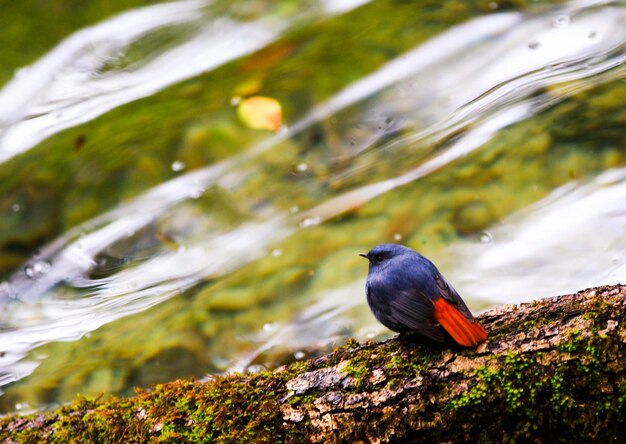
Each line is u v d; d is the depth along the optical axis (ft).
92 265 40.81
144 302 37.50
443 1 52.13
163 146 46.26
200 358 33.22
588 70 42.68
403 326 21.49
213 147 45.68
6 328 37.47
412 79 46.47
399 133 43.60
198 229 41.55
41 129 50.57
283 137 45.27
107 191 44.68
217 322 34.81
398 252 22.85
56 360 34.45
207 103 49.03
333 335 33.04
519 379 18.49
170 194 43.62
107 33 58.03
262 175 43.47
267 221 40.60
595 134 38.01
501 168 38.32
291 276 36.45
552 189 36.52
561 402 18.35
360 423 19.38
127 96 52.26
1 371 34.09
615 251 32.30
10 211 44.86
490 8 50.14
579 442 18.65
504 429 18.88
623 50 43.21
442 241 35.81
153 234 41.73
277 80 49.34
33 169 47.03
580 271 31.86
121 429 21.35
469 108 43.34
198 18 58.13
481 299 32.04
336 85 47.42
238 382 20.93
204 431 20.31
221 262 38.96
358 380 19.63
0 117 52.44
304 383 20.16
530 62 44.86
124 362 33.45
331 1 56.59
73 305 38.42
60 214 44.04
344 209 39.52
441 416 18.97
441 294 20.84
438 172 39.55
